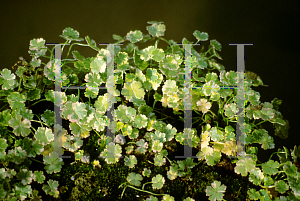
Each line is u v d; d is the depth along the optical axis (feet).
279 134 4.40
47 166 3.88
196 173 4.13
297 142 4.38
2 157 3.67
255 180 3.92
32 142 3.74
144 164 4.20
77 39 4.21
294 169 3.87
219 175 4.12
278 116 4.26
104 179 4.11
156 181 3.91
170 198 3.85
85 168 4.15
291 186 3.77
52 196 3.95
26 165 3.83
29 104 4.04
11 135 3.79
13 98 3.76
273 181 3.93
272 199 3.84
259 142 4.03
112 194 4.02
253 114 4.12
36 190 3.87
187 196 3.98
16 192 3.70
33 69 4.08
